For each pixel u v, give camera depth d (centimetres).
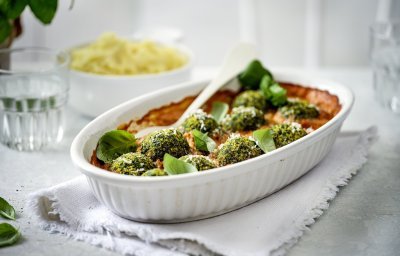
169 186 67
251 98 89
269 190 76
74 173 85
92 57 99
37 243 71
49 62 95
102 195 71
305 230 73
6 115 89
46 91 90
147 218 71
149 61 101
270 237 70
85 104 97
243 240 70
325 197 77
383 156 89
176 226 71
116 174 67
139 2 141
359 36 139
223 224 72
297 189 78
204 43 144
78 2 138
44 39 140
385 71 101
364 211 77
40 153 90
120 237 71
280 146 78
